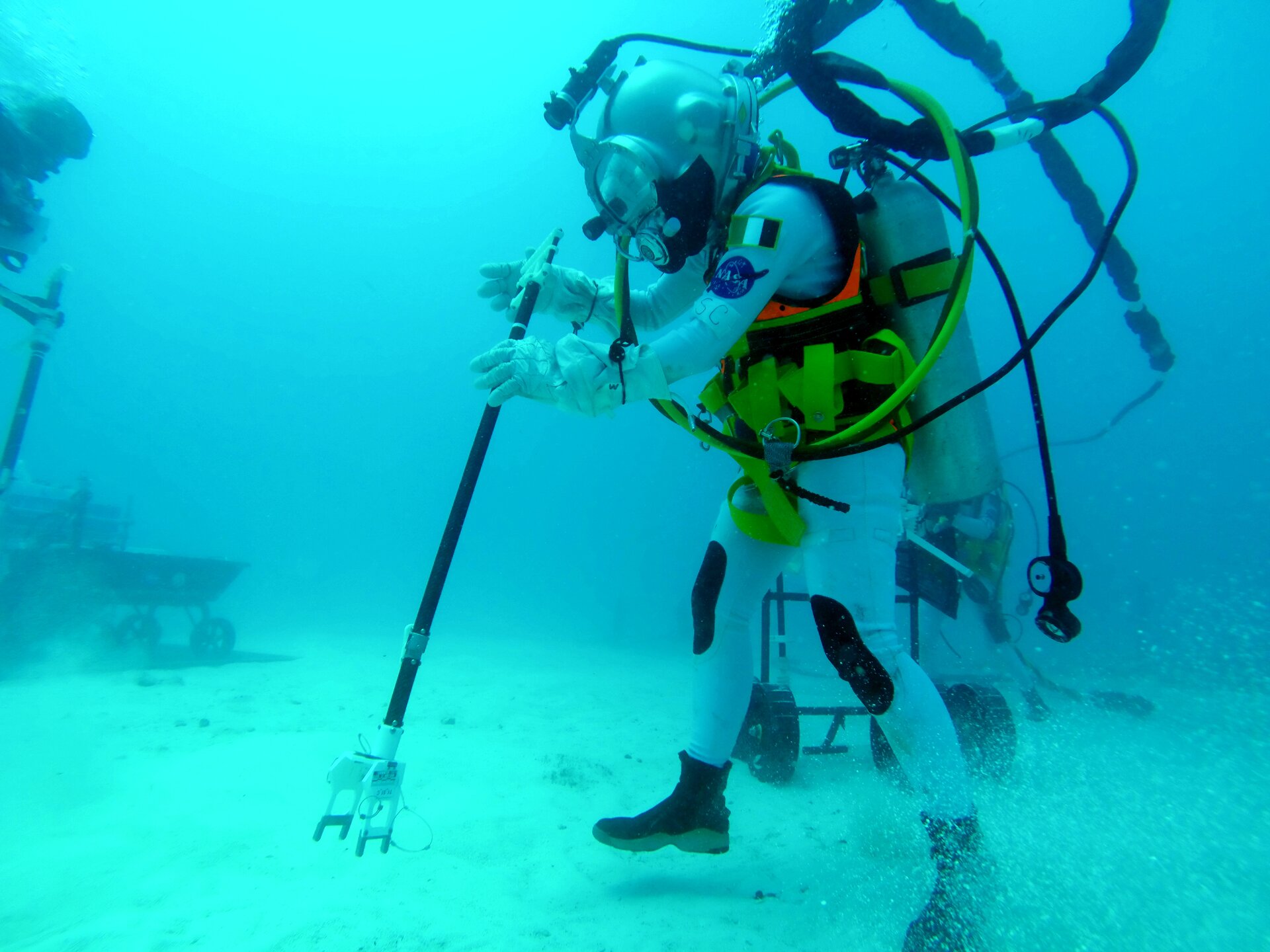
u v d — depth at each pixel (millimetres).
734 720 2029
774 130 1884
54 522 6500
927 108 1633
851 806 2814
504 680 6715
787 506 1648
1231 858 1876
